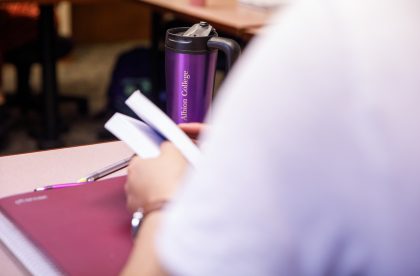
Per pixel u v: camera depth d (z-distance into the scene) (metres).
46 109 3.52
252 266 0.49
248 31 2.33
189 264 0.49
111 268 0.85
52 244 0.90
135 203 0.77
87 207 1.00
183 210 0.51
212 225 0.49
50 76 3.45
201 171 0.51
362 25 0.49
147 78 3.71
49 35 3.36
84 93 4.55
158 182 0.74
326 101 0.48
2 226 0.96
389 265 0.50
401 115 0.48
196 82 1.15
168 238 0.51
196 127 1.08
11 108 4.05
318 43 0.49
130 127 0.88
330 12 0.49
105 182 1.08
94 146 1.29
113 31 5.65
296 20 0.50
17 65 3.87
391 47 0.49
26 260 0.88
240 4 2.65
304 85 0.48
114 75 3.73
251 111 0.49
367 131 0.48
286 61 0.49
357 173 0.48
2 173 1.16
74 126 3.96
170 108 1.19
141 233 0.69
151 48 3.51
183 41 1.13
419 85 0.48
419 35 0.49
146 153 0.83
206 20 2.47
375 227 0.49
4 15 3.48
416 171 0.48
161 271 0.60
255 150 0.49
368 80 0.48
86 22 5.52
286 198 0.49
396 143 0.48
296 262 0.49
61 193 1.04
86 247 0.89
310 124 0.48
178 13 2.62
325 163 0.48
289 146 0.48
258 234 0.48
